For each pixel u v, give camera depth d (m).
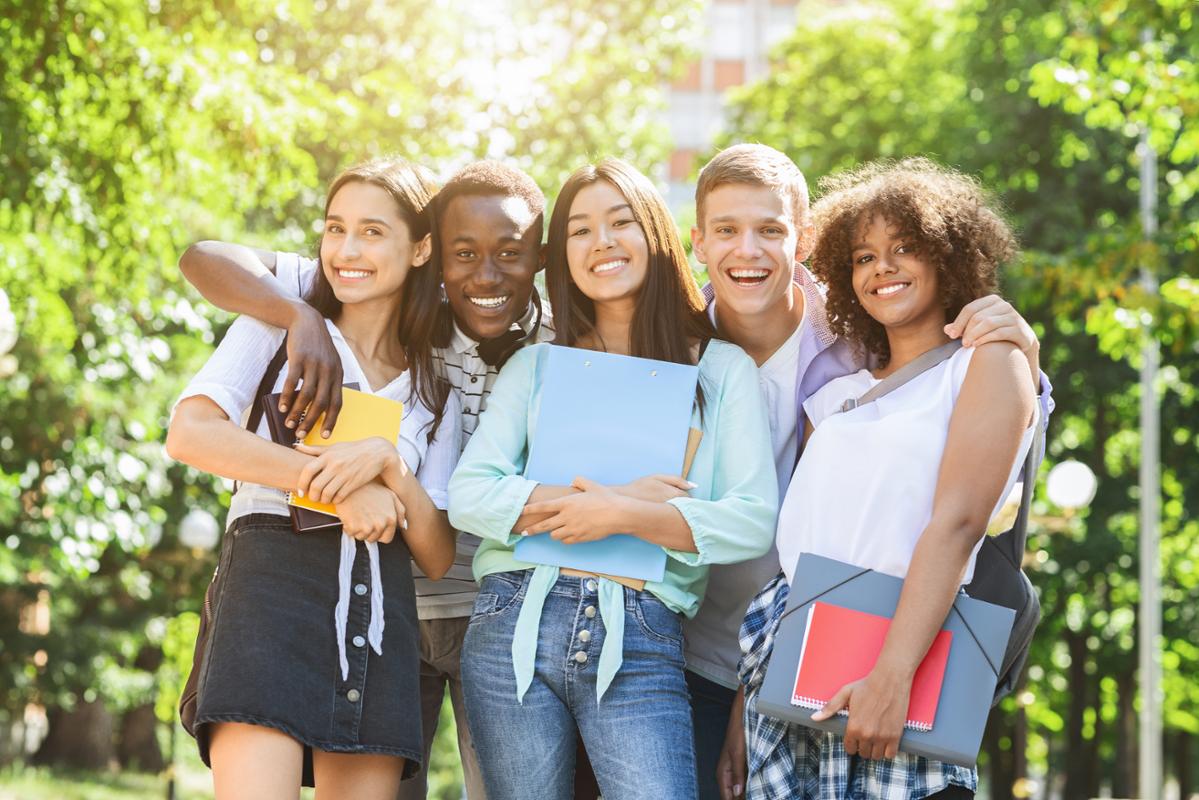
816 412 3.87
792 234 3.93
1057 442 22.86
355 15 13.68
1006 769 26.00
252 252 3.91
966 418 3.42
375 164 3.83
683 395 3.74
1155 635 18.38
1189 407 22.53
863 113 23.39
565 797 3.59
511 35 16.41
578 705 3.56
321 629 3.46
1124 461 23.91
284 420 3.57
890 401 3.63
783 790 3.54
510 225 3.88
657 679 3.57
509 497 3.57
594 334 3.93
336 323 3.86
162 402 15.34
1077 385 21.80
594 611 3.56
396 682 3.53
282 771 3.35
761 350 4.10
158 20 9.50
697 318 3.96
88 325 11.75
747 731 3.62
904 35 24.47
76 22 8.99
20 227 10.76
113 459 13.59
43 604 20.30
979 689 3.33
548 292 3.98
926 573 3.32
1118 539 21.70
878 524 3.47
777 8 61.00
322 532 3.54
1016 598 3.60
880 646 3.37
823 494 3.55
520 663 3.54
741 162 3.90
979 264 3.70
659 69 19.41
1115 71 11.42
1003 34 21.52
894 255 3.68
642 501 3.55
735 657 4.07
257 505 3.57
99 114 9.38
